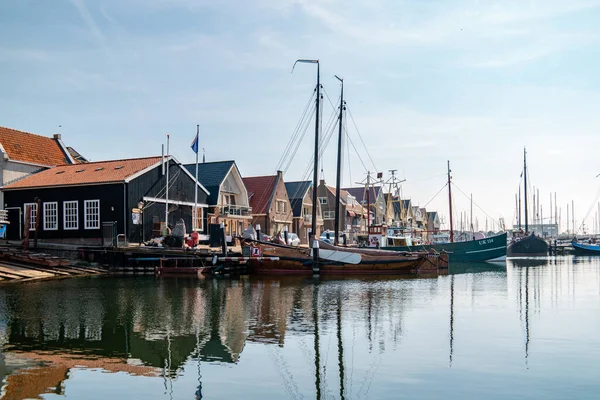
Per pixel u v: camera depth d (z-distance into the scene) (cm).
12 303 2086
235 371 1148
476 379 1098
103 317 1775
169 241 3728
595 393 1014
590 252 8619
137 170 4103
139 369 1157
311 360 1236
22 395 984
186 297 2311
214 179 5338
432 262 3981
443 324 1675
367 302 2175
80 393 997
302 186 7181
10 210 4272
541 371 1151
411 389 1035
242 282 3044
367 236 5509
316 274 3619
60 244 3722
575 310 1980
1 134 4669
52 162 4928
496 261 5700
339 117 4181
